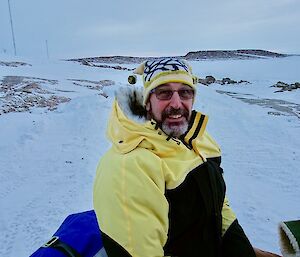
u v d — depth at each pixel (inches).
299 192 282.7
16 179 313.1
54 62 2230.6
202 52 5457.7
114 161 71.6
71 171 324.2
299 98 1088.8
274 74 2437.3
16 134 470.9
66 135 464.4
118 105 78.2
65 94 943.0
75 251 74.6
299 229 58.8
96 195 70.8
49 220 230.4
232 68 3211.1
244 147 429.7
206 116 81.2
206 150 83.8
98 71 1886.1
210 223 77.0
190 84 74.3
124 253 64.4
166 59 77.2
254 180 311.0
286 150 410.9
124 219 65.6
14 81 1135.0
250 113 715.4
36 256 74.9
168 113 73.3
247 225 225.9
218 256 79.4
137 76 81.2
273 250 193.8
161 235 67.5
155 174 69.1
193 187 74.0
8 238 211.2
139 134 72.8
